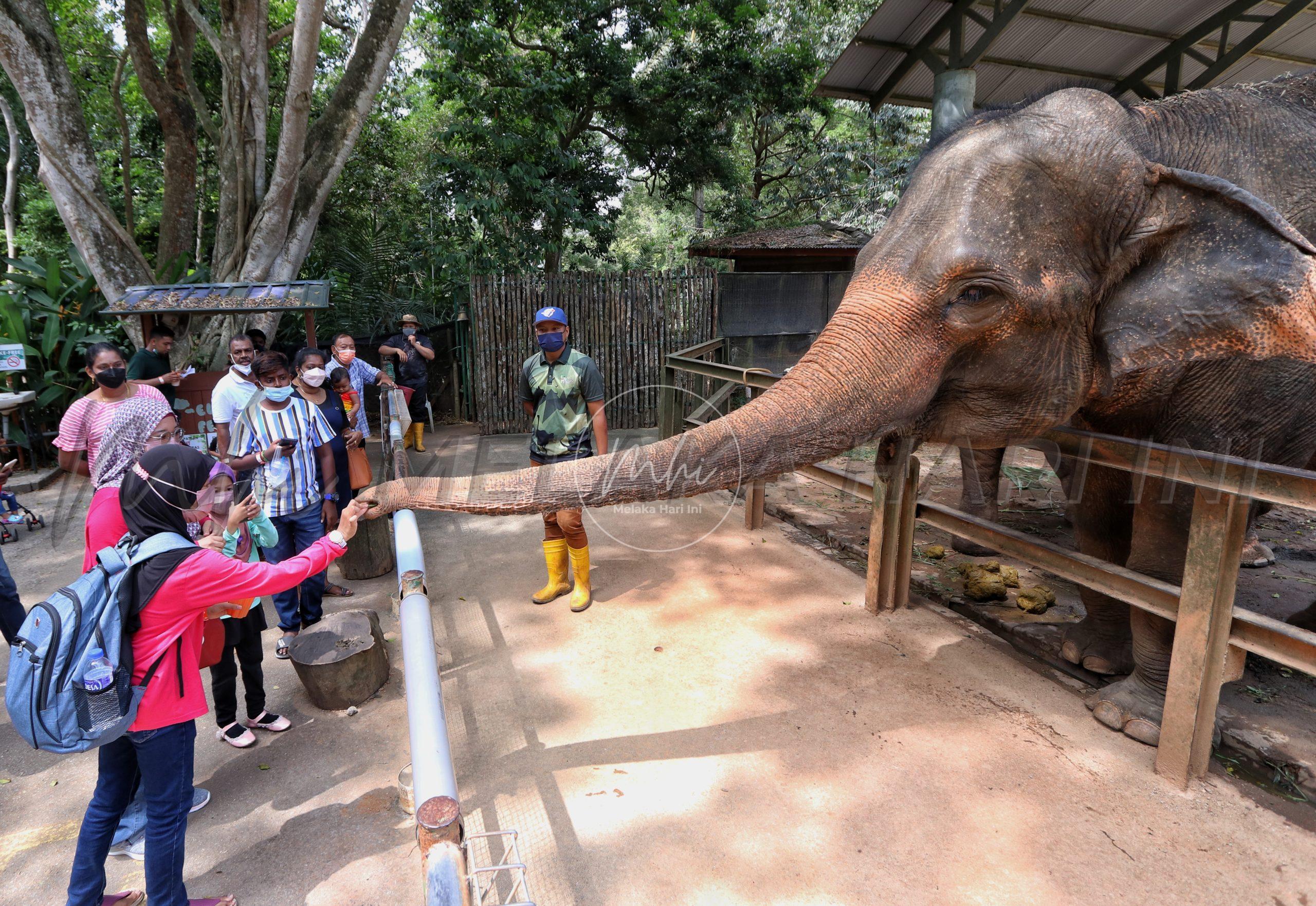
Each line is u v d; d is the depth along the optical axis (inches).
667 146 610.5
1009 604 171.2
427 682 74.0
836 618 166.1
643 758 117.5
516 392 405.4
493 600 180.4
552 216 544.1
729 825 102.5
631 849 98.4
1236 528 99.3
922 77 333.7
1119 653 136.3
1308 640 92.0
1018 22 300.4
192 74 389.4
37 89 287.3
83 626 74.6
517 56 587.2
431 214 527.5
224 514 97.2
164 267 364.8
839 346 90.3
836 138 875.4
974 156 92.7
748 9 550.6
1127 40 314.2
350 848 101.0
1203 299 85.3
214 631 101.7
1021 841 98.5
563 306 408.2
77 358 344.5
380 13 328.5
